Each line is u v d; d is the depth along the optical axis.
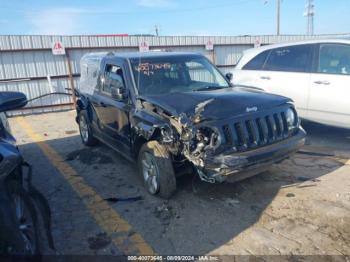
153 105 4.40
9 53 11.55
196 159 3.82
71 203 4.51
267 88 7.07
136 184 4.99
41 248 3.18
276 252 3.22
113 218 4.04
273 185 4.68
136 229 3.78
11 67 11.66
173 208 4.18
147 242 3.52
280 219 3.80
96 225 3.91
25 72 11.90
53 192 4.89
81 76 7.28
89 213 4.21
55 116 11.51
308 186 4.59
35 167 6.02
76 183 5.18
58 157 6.54
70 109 12.80
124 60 5.27
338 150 6.04
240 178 3.90
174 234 3.63
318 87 6.30
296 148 4.43
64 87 12.63
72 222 4.00
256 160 3.89
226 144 3.85
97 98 6.00
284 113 4.42
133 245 3.48
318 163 5.43
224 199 4.34
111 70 5.60
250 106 4.16
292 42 6.97
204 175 3.83
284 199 4.26
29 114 12.11
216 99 4.29
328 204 4.06
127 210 4.21
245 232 3.59
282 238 3.44
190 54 5.78
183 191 4.59
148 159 4.46
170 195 4.32
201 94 4.55
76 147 7.21
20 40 11.61
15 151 3.11
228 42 15.47
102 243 3.54
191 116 3.88
